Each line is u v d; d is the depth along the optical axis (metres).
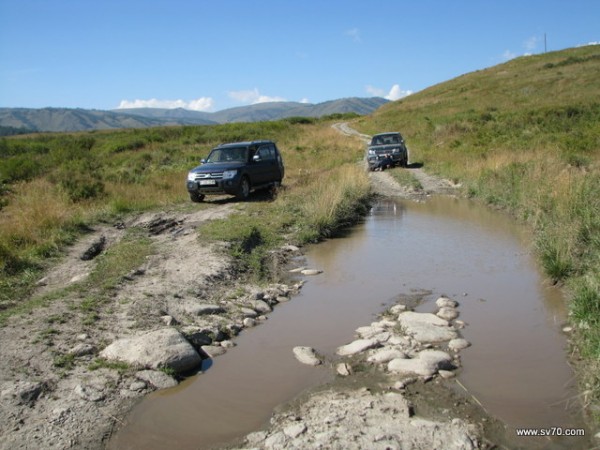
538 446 3.58
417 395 4.29
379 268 8.40
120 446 3.73
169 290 6.91
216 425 3.99
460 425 3.78
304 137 46.53
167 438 3.83
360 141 39.84
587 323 5.21
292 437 3.68
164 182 18.66
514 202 12.78
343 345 5.42
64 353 5.03
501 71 77.31
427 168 22.36
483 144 26.44
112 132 63.31
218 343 5.54
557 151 17.67
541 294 6.79
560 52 84.88
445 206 14.41
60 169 22.56
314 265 8.80
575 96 47.59
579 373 4.57
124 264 8.24
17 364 4.78
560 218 9.15
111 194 16.17
